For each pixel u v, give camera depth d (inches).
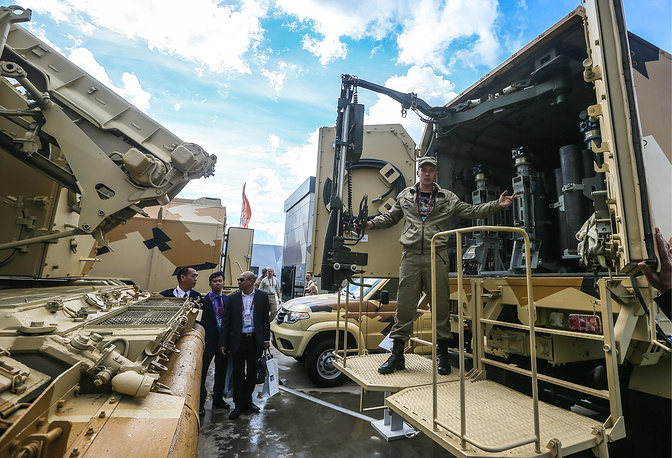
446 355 112.5
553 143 204.8
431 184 118.9
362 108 126.2
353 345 209.6
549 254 173.0
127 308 105.4
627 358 94.3
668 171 81.1
